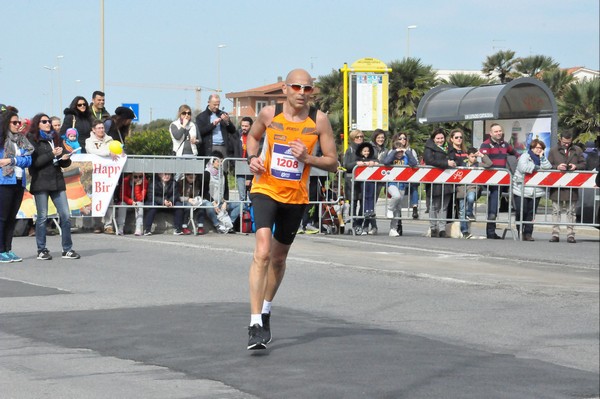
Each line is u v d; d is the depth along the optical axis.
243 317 9.36
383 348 8.28
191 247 15.46
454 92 29.67
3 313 9.44
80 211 17.19
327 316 9.89
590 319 10.38
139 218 17.44
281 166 7.72
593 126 38.28
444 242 18.06
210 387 6.68
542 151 19.55
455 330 9.52
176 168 17.64
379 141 19.61
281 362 7.52
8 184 13.12
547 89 27.72
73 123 17.48
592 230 23.14
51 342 8.05
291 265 13.72
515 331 9.63
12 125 13.10
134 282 11.80
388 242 17.62
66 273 12.46
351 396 6.57
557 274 13.85
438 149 19.39
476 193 19.56
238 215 18.28
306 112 7.78
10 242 13.48
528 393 7.06
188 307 9.98
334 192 19.38
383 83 26.58
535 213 19.69
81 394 6.43
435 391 6.87
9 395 6.37
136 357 7.55
